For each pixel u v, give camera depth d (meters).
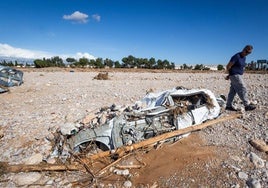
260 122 5.56
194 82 16.75
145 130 4.54
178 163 3.82
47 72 29.66
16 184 3.43
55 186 3.38
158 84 15.57
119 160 3.98
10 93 11.20
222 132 4.96
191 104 5.52
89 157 4.02
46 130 5.46
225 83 15.48
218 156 3.96
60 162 4.00
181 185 3.29
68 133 4.52
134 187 3.31
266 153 4.07
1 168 3.69
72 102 8.87
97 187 3.33
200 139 4.67
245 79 18.91
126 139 4.34
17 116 6.84
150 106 5.43
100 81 17.86
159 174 3.57
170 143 4.50
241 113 6.16
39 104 8.64
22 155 4.34
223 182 3.29
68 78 20.41
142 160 3.99
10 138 5.08
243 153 4.08
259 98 8.34
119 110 5.58
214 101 5.63
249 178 3.33
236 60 6.06
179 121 4.84
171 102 5.26
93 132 4.39
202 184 3.28
